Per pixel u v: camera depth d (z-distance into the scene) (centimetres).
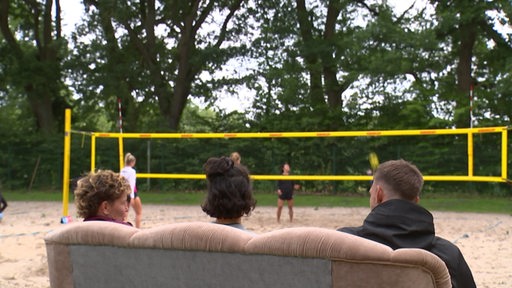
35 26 2734
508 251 889
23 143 2534
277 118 2405
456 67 2377
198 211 1642
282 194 1326
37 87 2638
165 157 2384
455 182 2064
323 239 196
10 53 2630
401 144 2184
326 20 2466
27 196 2231
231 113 2556
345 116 2353
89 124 2983
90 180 325
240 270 209
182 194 2264
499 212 1616
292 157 2270
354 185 2202
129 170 1058
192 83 2608
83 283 246
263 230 1173
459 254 244
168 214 1547
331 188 2227
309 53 2339
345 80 2283
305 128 2303
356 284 194
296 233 199
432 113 2250
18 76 2583
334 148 2205
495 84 2205
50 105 2722
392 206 239
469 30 2127
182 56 2547
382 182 252
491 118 2114
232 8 2520
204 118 2653
